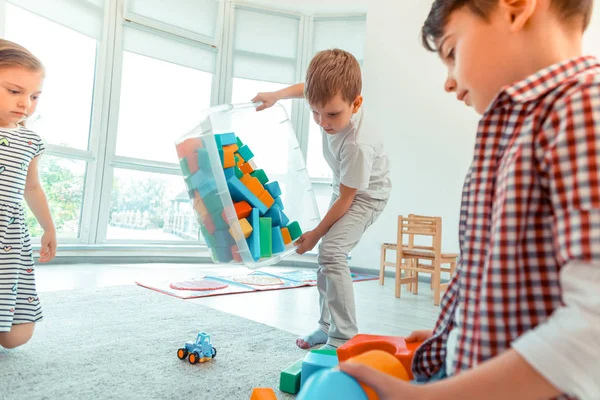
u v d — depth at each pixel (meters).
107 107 3.18
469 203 0.51
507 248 0.44
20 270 1.16
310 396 0.46
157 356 1.18
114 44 3.20
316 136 3.99
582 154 0.38
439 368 0.60
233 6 3.79
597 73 0.43
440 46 0.53
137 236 3.40
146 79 3.40
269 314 1.82
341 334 1.32
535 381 0.35
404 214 3.56
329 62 1.25
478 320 0.47
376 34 3.74
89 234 3.12
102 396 0.91
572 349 0.34
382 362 0.57
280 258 1.33
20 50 1.13
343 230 1.40
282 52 3.96
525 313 0.43
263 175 1.45
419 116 3.56
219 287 2.37
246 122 1.53
